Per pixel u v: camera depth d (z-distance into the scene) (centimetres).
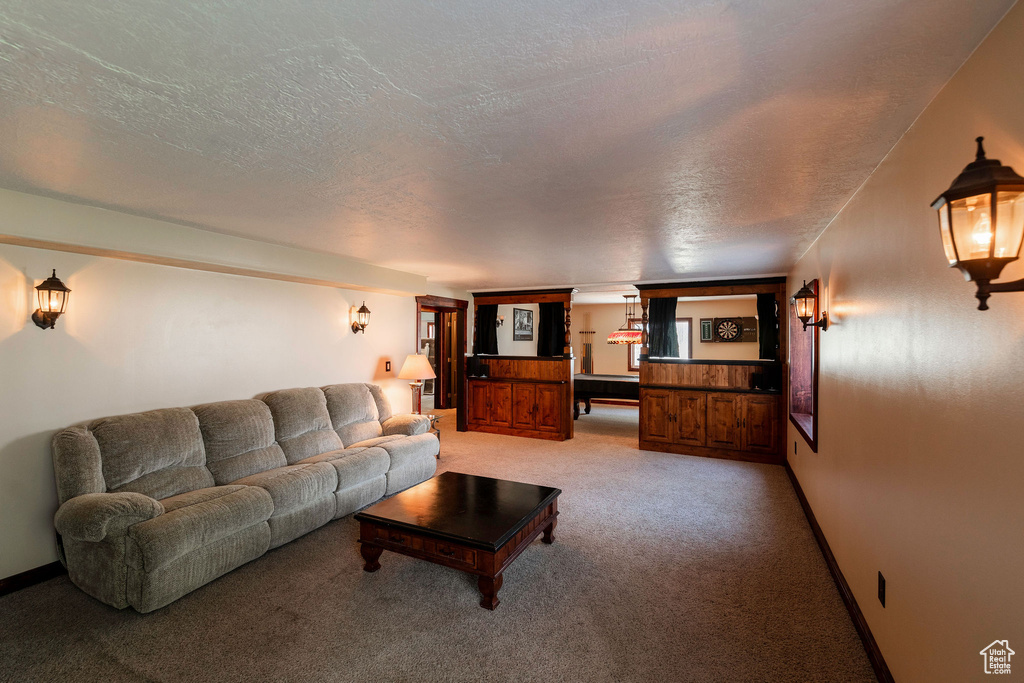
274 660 212
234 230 333
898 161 179
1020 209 91
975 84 121
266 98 146
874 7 104
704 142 181
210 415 355
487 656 215
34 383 283
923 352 154
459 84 138
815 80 137
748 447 552
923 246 155
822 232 330
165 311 350
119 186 234
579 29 113
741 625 236
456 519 282
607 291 741
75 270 301
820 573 287
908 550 166
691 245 382
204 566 269
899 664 173
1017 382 103
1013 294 105
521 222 308
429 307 702
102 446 289
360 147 184
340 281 450
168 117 159
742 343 935
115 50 120
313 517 344
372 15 107
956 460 131
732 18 108
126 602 246
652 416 601
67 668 207
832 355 294
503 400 702
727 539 337
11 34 112
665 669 206
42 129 168
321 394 448
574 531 351
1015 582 103
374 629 235
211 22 109
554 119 161
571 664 209
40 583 280
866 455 217
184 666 209
